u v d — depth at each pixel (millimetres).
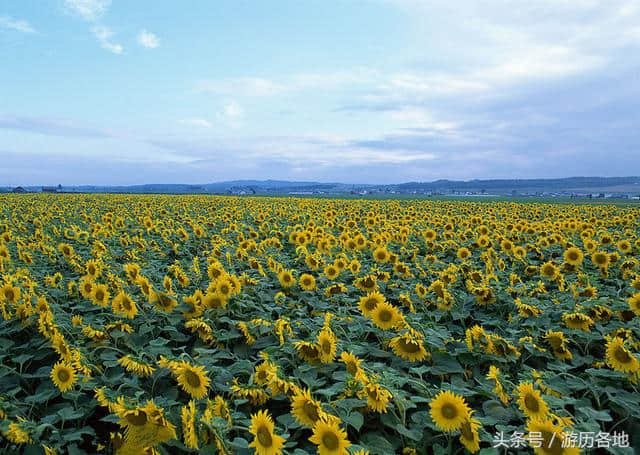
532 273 11781
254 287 8766
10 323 6621
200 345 6441
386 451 4035
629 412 4598
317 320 7012
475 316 8445
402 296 8227
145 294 6953
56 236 17578
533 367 6332
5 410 4184
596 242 14719
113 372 5277
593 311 7488
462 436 3971
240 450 3783
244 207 37125
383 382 4500
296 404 3889
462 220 23438
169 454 4039
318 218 25734
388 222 21906
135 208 34125
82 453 3982
